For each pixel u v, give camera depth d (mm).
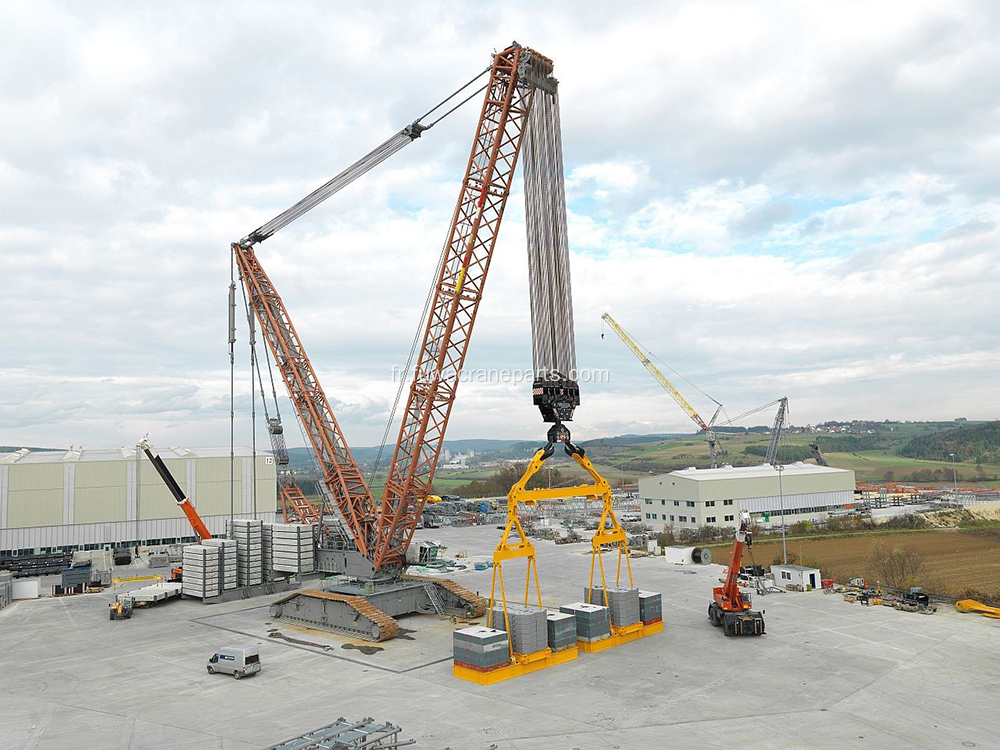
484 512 125812
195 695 31391
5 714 29328
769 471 110375
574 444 40125
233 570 55438
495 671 32406
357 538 53375
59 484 78812
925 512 108500
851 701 28953
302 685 32594
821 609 46312
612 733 25828
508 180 45250
